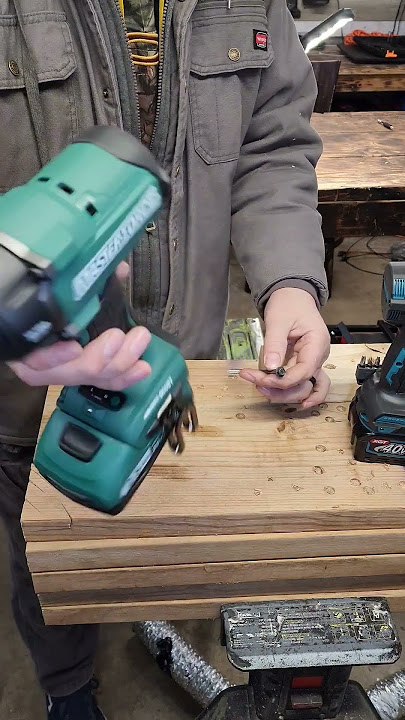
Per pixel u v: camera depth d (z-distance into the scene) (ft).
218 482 2.08
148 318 3.00
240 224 2.83
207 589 2.21
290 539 2.05
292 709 2.75
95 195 1.16
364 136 5.93
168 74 2.48
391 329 4.97
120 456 1.48
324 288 2.53
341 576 2.21
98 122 2.45
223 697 2.95
